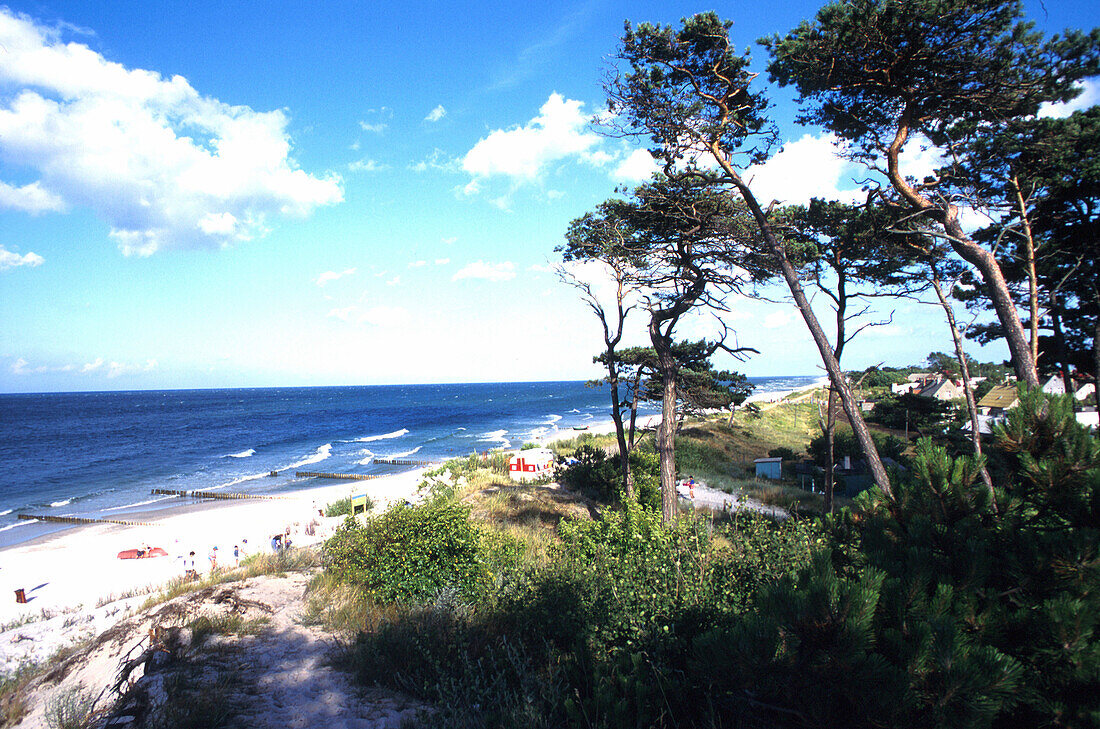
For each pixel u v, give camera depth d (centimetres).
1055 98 1089
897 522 435
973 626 317
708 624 460
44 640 1180
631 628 491
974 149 1220
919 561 329
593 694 424
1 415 14750
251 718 473
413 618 659
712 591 516
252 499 3975
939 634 276
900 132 1102
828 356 1101
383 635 618
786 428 5912
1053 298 1520
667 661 437
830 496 1769
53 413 15450
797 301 1139
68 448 7550
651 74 1216
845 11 987
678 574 537
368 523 936
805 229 1560
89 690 568
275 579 953
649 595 529
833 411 1769
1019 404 421
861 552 423
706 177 1262
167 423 11738
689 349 1802
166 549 2633
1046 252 1381
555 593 588
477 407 15450
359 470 5209
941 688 267
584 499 1967
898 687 263
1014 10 920
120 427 10794
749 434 4969
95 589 2008
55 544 2769
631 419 1908
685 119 1227
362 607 782
